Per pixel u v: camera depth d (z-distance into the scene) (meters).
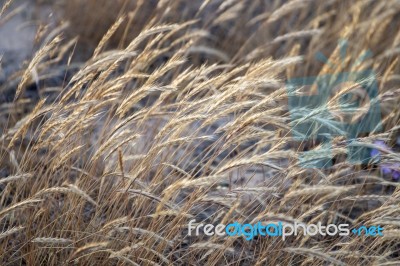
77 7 6.89
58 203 3.64
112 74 5.52
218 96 3.36
